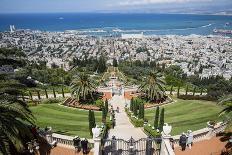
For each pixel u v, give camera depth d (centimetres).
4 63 4319
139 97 6103
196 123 3975
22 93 2570
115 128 3756
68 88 7275
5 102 2242
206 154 2738
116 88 6900
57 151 2786
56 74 9775
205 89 7888
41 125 3897
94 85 5894
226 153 2714
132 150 2681
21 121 2645
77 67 14412
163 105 5375
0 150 2073
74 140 2783
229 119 2636
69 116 4550
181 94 6400
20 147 2316
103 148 2755
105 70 12888
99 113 4859
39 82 8769
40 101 5553
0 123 2188
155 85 5666
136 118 4056
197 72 16600
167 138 2641
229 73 16475
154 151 2766
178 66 16550
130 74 11844
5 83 2400
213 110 4719
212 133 3106
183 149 2834
